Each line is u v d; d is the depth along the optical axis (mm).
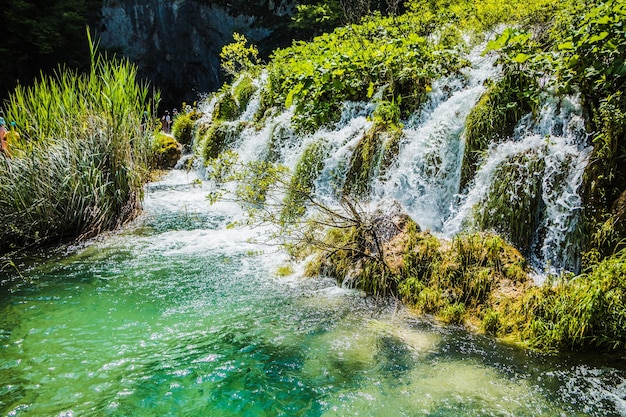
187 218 7133
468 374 3145
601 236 4137
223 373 3254
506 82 5602
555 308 3545
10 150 6078
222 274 4996
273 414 2844
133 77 7301
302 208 5047
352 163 6621
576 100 4988
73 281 4855
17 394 3020
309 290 4523
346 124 7867
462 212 5215
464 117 5793
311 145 7262
